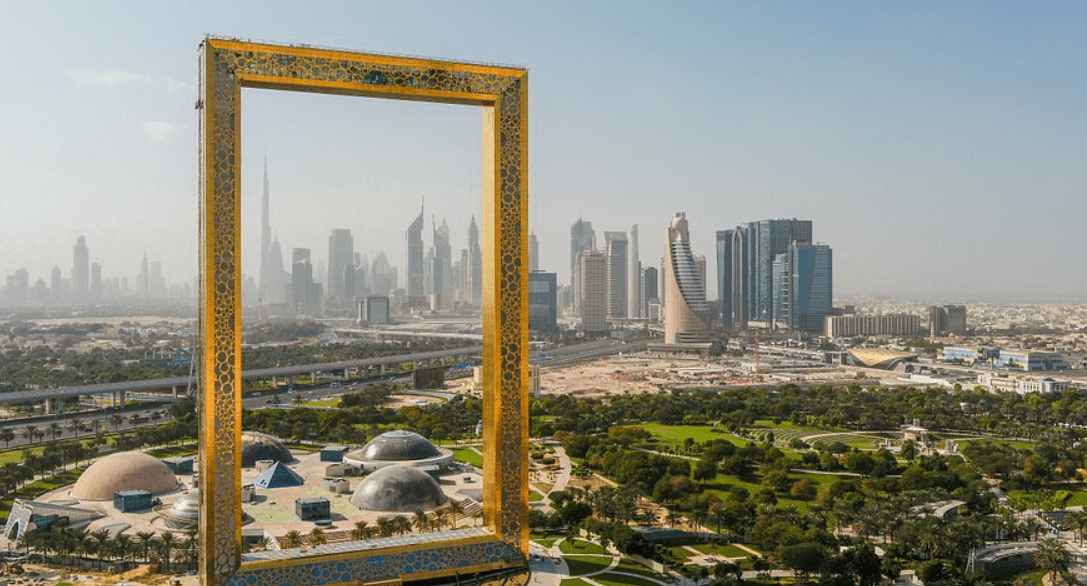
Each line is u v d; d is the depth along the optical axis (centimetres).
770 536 16512
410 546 11100
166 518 18550
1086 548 17875
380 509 19738
